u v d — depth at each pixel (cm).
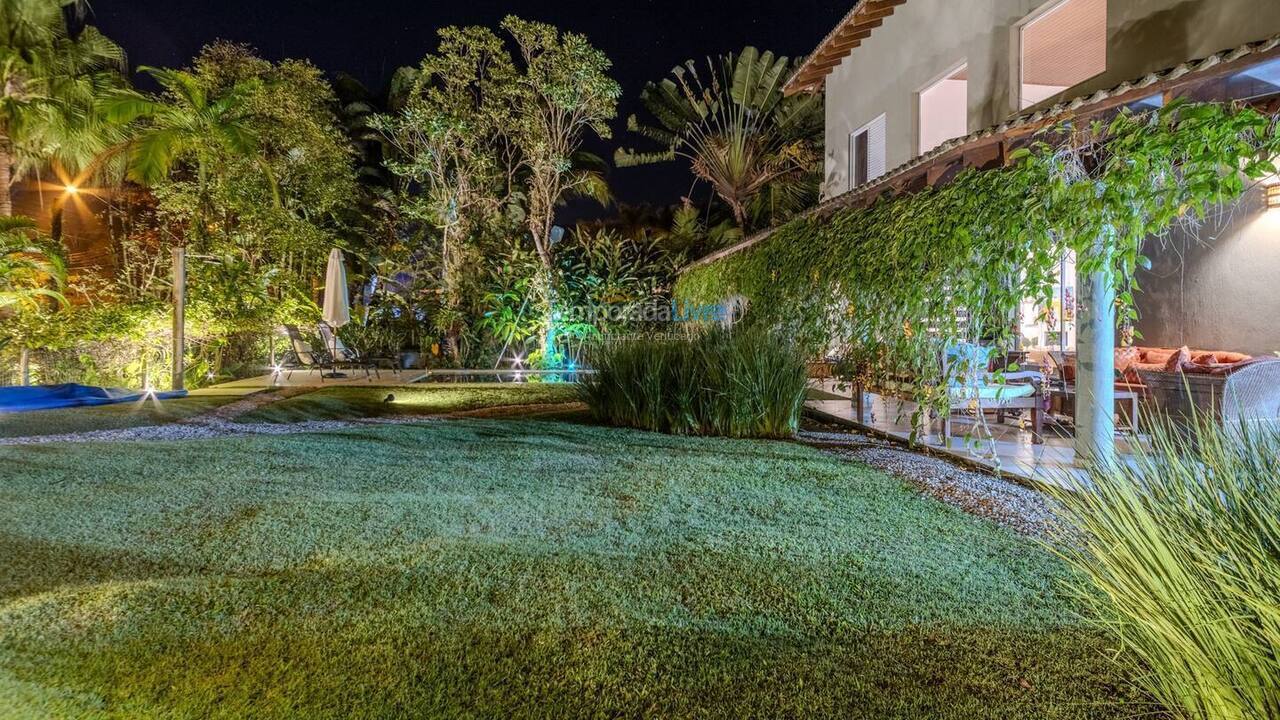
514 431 643
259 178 1532
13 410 764
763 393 623
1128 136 362
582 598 262
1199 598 159
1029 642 228
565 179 1711
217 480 440
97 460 495
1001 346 472
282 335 1407
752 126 1995
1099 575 206
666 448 553
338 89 2209
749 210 2091
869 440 608
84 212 1659
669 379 666
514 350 1505
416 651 223
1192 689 163
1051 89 871
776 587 273
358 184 1967
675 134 2114
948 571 290
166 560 299
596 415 732
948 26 887
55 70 1380
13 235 1219
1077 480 229
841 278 680
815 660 218
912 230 539
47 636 229
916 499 400
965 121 943
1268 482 175
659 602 259
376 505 385
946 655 221
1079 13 725
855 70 1135
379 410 845
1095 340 445
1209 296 677
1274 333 614
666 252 1866
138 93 1420
